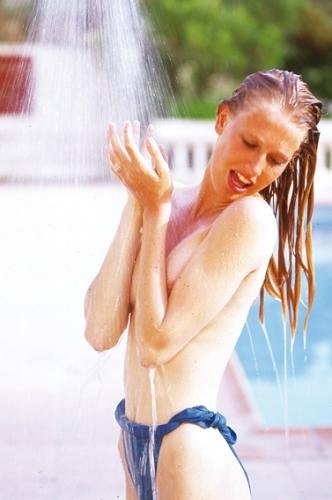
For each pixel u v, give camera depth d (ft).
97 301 9.06
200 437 8.50
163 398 8.61
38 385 20.43
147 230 8.50
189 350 8.61
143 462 8.77
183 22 71.82
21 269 28.07
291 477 16.96
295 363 28.55
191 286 8.36
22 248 30.42
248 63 74.02
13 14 61.52
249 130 8.33
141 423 8.73
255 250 8.38
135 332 8.80
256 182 8.48
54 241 31.12
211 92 72.69
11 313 24.93
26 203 38.45
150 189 8.43
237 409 20.43
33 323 24.22
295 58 77.41
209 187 8.76
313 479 16.85
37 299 25.26
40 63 19.43
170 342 8.38
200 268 8.39
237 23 73.36
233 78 73.41
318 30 76.84
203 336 8.63
